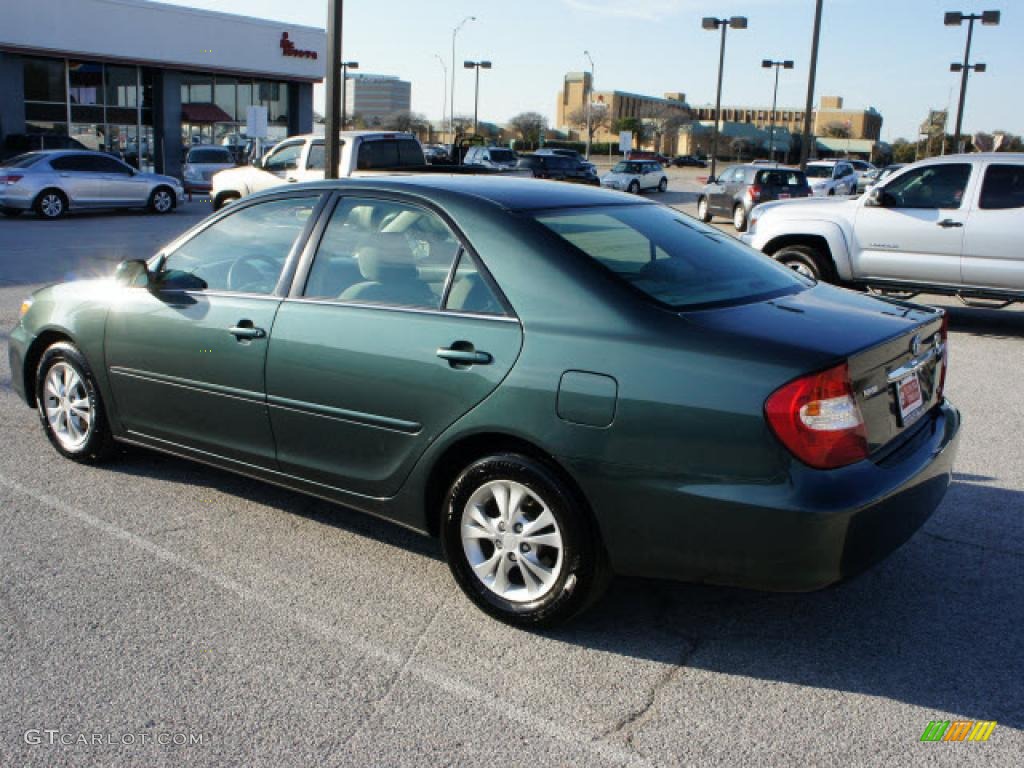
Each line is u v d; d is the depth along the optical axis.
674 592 3.96
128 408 4.93
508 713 3.07
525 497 3.53
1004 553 4.38
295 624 3.63
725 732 2.98
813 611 3.81
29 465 5.34
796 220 10.80
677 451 3.15
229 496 4.95
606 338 3.32
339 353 3.91
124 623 3.60
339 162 15.26
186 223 21.42
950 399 7.28
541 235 3.62
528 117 99.31
